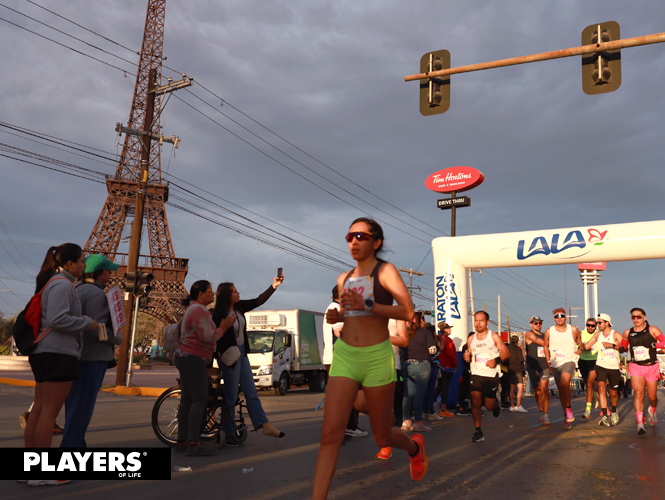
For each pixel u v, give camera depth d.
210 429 6.41
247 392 6.45
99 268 5.01
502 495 4.22
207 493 4.17
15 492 4.16
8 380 20.03
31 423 4.54
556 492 4.33
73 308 4.39
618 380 9.26
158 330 72.62
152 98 21.25
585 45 7.96
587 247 11.28
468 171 14.92
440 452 6.20
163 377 29.44
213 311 6.29
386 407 3.26
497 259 12.28
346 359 3.22
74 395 4.66
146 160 20.39
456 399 12.18
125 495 4.09
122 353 17.41
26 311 4.30
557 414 11.63
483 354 7.19
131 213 49.19
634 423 9.53
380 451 5.69
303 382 20.17
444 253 12.86
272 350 17.72
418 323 8.14
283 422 9.05
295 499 4.00
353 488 4.42
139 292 14.87
